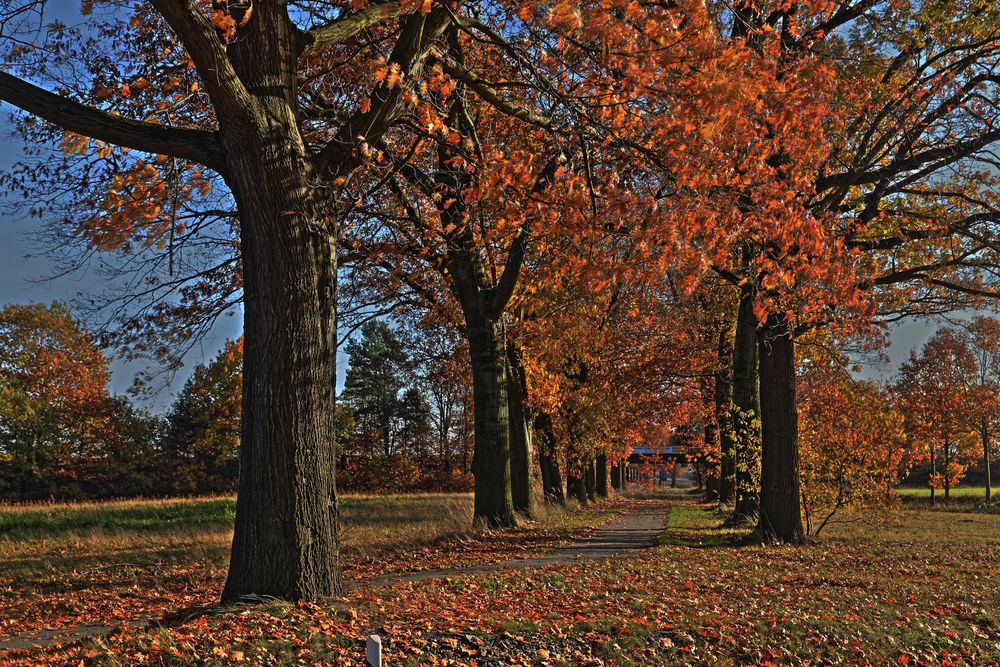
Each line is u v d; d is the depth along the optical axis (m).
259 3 8.16
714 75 8.41
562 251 10.85
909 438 44.69
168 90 11.52
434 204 15.45
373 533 19.75
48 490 52.09
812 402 20.25
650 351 31.73
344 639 6.66
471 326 19.86
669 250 8.55
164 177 10.82
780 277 10.44
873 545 17.88
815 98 10.95
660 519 29.31
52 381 51.44
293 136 8.38
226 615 7.22
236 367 58.12
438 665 6.32
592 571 12.16
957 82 15.39
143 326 16.73
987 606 9.97
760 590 10.64
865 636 8.18
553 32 9.58
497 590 10.10
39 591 11.75
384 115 8.91
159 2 6.87
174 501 36.16
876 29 16.08
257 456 8.11
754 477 19.28
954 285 15.78
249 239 8.30
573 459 35.25
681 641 7.66
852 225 12.78
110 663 6.04
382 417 78.38
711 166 9.73
